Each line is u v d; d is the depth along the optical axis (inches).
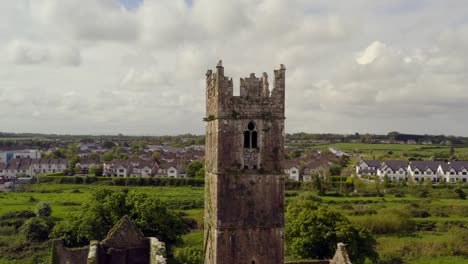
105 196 3326.8
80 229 3161.9
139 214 3196.4
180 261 2970.0
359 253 2837.1
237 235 1470.2
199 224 4242.1
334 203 5433.1
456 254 3545.8
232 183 1464.1
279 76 1489.9
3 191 6702.8
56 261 2332.7
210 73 1605.6
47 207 4286.4
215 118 1475.1
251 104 1473.9
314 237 2795.3
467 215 4899.1
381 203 5457.7
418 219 4650.6
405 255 3503.9
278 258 1487.5
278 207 1491.1
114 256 2140.7
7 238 3671.3
